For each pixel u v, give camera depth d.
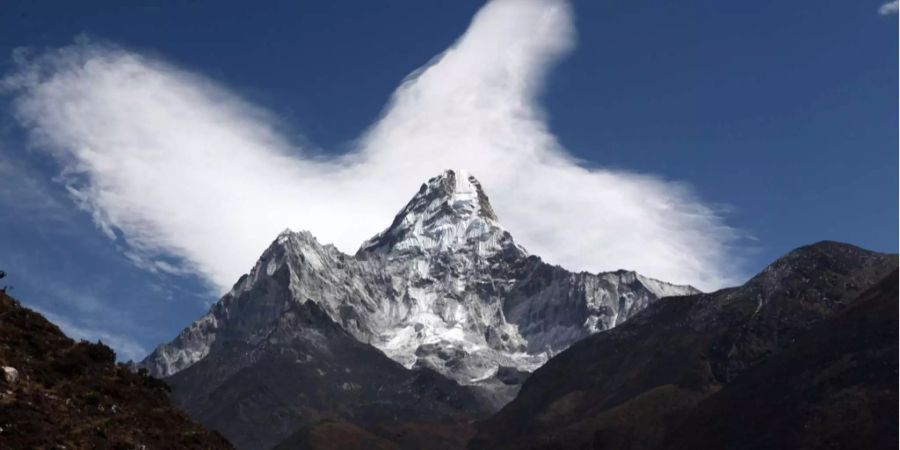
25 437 77.44
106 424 83.56
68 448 78.50
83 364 90.00
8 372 82.88
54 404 83.19
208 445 88.94
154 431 86.56
